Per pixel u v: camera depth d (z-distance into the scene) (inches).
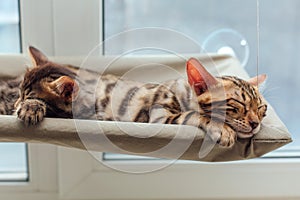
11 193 46.6
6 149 47.1
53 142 32.9
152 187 45.9
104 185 45.8
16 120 32.6
